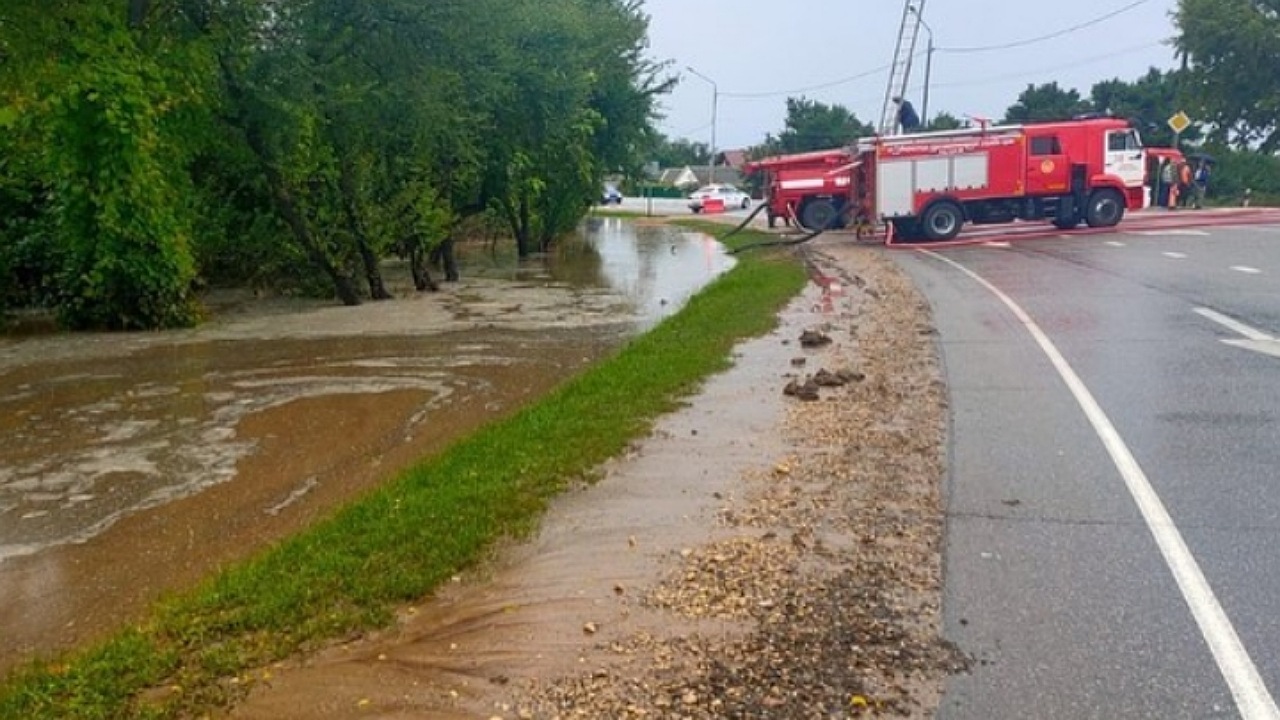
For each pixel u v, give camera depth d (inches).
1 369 528.4
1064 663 162.1
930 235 1180.5
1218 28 2004.2
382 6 756.6
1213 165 1841.8
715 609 185.6
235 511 292.7
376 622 186.4
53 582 240.1
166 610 201.6
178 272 669.9
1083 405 328.5
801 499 247.0
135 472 334.3
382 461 344.5
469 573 209.5
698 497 252.1
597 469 279.6
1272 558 200.5
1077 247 960.9
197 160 793.6
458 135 859.4
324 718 153.3
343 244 825.5
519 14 933.2
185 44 684.7
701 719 148.1
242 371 514.6
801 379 394.9
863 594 190.4
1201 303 539.5
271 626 186.7
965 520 228.7
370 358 547.5
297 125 726.5
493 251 1505.9
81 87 626.2
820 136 3304.6
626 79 1381.6
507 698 156.9
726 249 1350.9
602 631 178.4
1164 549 206.7
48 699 163.2
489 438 327.3
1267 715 145.6
